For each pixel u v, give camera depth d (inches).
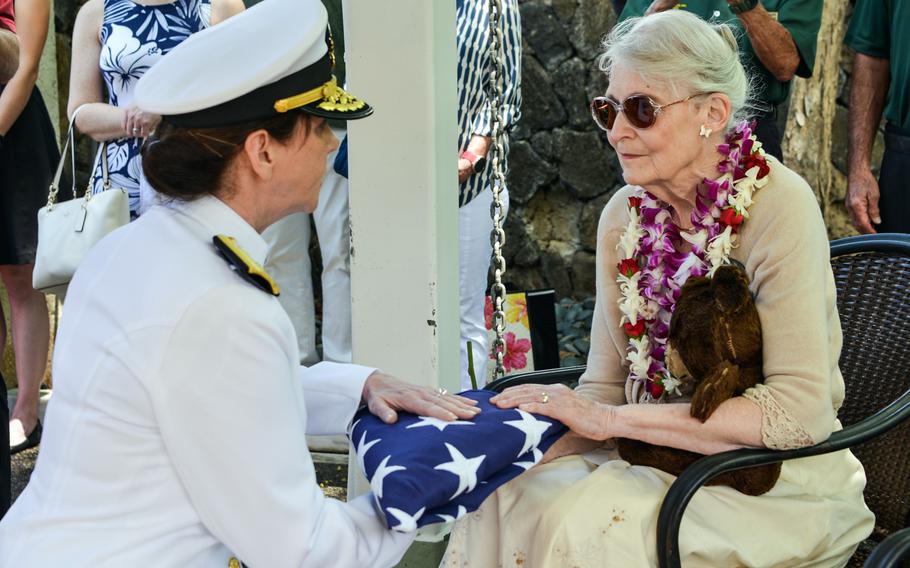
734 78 74.9
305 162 62.3
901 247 88.4
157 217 61.2
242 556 58.3
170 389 55.4
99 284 59.2
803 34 134.0
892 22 140.3
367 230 97.6
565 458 80.7
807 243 72.7
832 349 78.5
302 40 59.8
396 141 94.9
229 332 56.2
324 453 147.7
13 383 183.3
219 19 127.3
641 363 81.0
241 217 61.7
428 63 92.7
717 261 75.3
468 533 77.9
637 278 81.3
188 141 59.4
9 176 146.0
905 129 140.6
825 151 183.9
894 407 76.7
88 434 56.6
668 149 74.8
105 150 127.0
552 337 140.8
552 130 215.2
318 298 207.0
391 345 98.8
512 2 135.5
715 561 72.8
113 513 56.5
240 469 56.2
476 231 135.9
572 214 216.4
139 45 124.3
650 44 73.5
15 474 143.8
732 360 73.4
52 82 184.4
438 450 65.8
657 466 75.4
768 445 71.7
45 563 55.4
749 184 74.0
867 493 88.2
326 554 59.2
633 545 69.8
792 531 75.4
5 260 148.3
